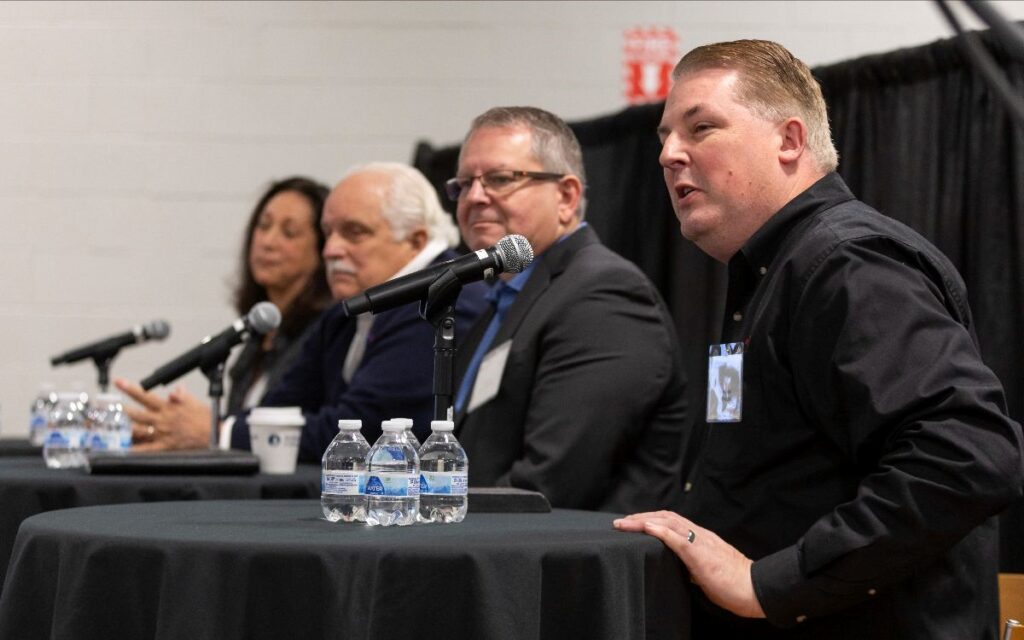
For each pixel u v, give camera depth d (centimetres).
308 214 1054
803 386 442
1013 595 488
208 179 1259
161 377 752
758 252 475
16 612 423
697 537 436
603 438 617
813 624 447
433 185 1193
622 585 408
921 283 428
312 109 1252
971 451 401
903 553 411
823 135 485
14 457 829
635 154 1018
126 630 393
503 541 397
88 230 1259
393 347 794
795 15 1176
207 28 1262
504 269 481
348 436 464
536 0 1230
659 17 1212
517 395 643
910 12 1156
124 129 1262
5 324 1249
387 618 377
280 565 381
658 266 992
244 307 1070
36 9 1269
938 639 429
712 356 481
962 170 734
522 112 710
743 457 461
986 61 293
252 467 670
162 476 646
